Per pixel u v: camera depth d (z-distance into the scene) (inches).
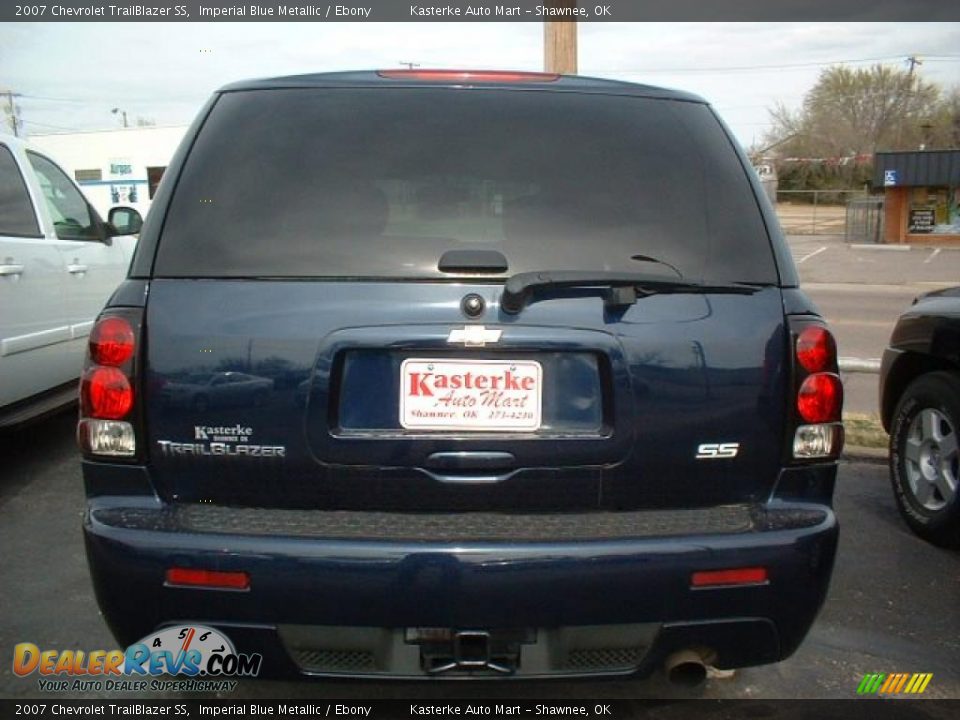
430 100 105.4
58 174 235.3
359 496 94.9
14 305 195.3
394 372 94.1
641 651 95.1
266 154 101.5
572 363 94.8
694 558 91.7
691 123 107.5
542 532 92.6
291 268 95.7
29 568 155.6
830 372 99.1
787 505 98.5
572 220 98.7
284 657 92.7
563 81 110.0
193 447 94.5
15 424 192.4
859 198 1488.7
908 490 177.8
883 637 135.0
